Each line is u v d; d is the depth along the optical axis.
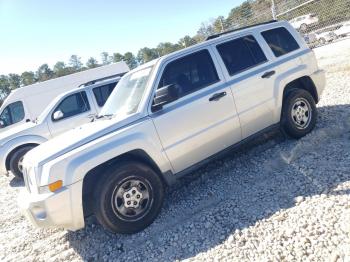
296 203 3.64
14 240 4.93
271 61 5.24
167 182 4.32
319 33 19.09
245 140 5.00
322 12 18.86
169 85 4.05
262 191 4.18
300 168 4.46
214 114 4.59
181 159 4.40
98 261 3.77
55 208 3.68
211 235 3.57
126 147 3.99
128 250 3.80
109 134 4.05
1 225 5.72
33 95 13.04
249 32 5.27
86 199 4.00
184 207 4.39
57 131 8.85
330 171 4.12
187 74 4.60
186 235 3.72
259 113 4.99
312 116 5.54
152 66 4.63
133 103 4.45
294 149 5.13
